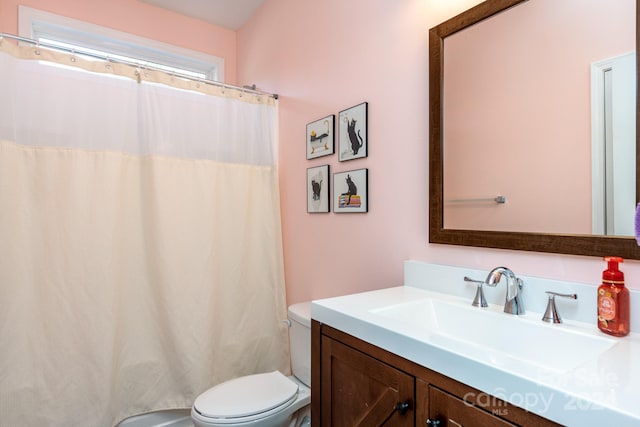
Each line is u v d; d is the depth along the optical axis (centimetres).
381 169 152
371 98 157
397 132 145
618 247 88
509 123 111
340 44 175
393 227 147
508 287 102
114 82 174
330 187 181
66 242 161
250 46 260
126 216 178
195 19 263
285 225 219
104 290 167
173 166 187
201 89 198
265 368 213
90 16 224
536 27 105
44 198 158
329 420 106
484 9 116
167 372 183
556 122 101
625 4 88
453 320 112
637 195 86
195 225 192
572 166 98
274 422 144
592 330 88
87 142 167
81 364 162
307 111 198
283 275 218
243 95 213
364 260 161
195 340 186
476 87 119
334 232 179
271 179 221
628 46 88
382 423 87
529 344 94
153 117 182
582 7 96
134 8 240
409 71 141
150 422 182
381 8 154
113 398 171
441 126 128
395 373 84
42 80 158
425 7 136
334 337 105
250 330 210
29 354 152
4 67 149
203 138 197
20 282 150
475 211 119
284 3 220
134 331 178
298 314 173
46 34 220
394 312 109
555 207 101
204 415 138
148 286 182
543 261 104
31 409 152
